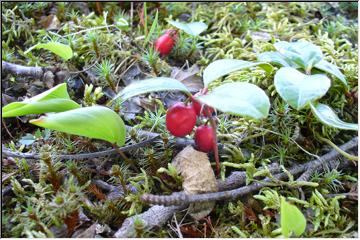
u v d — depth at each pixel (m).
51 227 0.11
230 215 0.11
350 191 0.12
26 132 0.14
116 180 0.12
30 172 0.12
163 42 0.16
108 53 0.15
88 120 0.10
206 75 0.11
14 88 0.15
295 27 0.18
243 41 0.17
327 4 0.20
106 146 0.13
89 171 0.12
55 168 0.11
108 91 0.14
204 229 0.11
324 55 0.15
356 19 0.20
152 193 0.12
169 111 0.11
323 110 0.12
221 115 0.14
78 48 0.15
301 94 0.11
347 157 0.12
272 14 0.18
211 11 0.19
